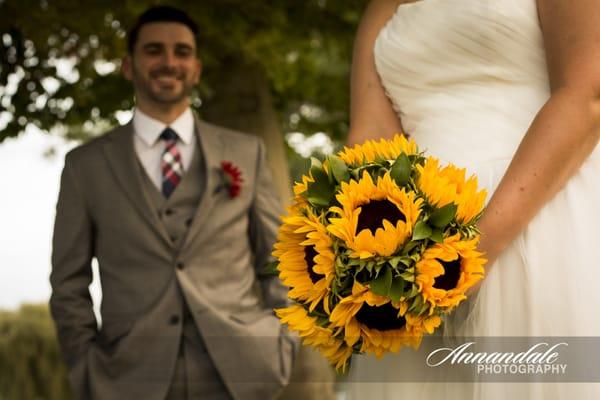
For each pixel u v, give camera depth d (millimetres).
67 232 5438
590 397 2748
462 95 2971
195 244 5348
